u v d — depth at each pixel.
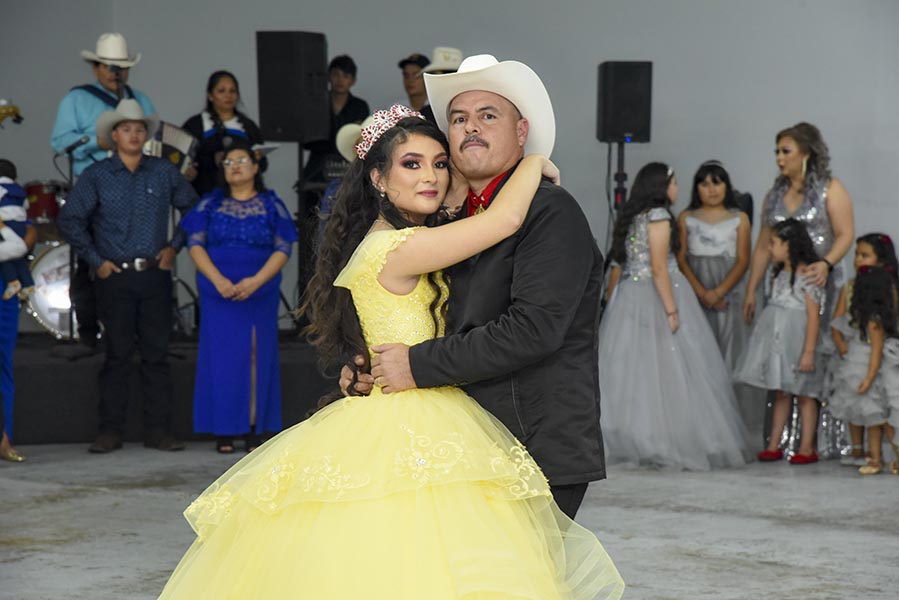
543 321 2.33
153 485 5.68
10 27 9.97
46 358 7.05
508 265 2.43
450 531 2.27
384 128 2.54
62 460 6.34
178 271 9.55
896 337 6.11
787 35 9.45
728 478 6.04
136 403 6.91
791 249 6.47
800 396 6.54
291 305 9.44
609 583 2.43
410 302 2.50
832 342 6.48
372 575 2.23
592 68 9.84
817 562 4.32
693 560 4.35
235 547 2.40
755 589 3.96
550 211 2.40
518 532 2.32
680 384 6.36
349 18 10.09
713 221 7.06
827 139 9.40
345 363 2.56
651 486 5.81
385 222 2.55
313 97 7.41
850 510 5.23
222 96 7.78
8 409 6.34
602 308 7.13
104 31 10.15
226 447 6.57
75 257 7.73
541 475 2.38
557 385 2.43
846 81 9.35
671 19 9.68
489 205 2.47
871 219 9.29
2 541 4.61
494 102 2.48
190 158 7.55
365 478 2.31
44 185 8.66
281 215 6.43
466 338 2.38
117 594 3.89
